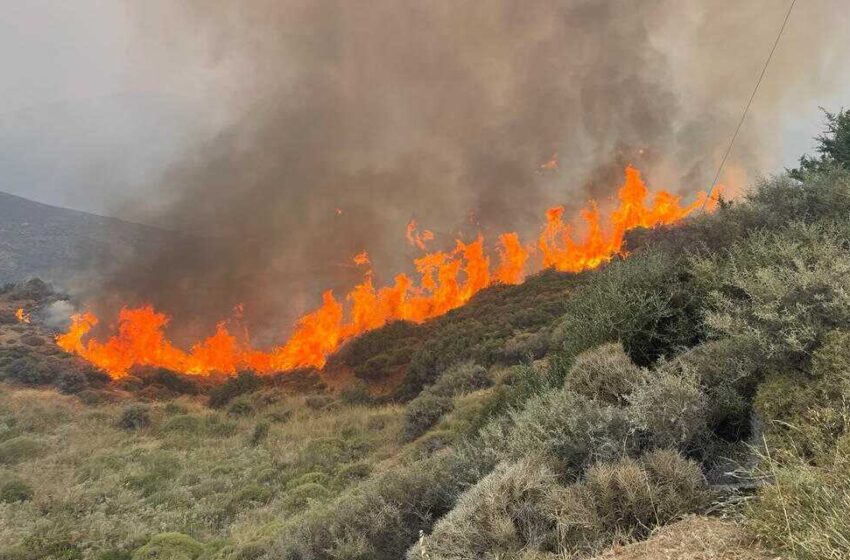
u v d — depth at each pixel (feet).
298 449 47.91
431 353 71.72
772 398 10.11
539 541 10.15
